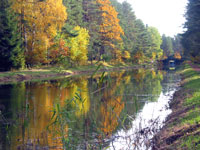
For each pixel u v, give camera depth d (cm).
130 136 847
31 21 3606
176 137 757
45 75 3503
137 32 8788
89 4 6066
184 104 1229
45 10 3591
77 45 4294
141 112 1249
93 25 5828
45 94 1861
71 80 2966
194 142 641
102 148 740
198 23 2789
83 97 1659
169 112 1245
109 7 5991
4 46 3306
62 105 1407
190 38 3247
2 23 3297
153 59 9712
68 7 5162
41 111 1277
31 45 3725
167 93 1930
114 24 5966
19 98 1686
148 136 850
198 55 3400
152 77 3425
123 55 7012
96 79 3047
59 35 3459
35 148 747
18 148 759
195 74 2762
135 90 2066
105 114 1142
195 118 851
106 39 5928
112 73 4303
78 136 847
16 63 3394
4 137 870
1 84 2542
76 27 4734
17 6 3469
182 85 2325
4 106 1407
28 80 2992
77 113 1178
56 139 832
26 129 962
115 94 1783
